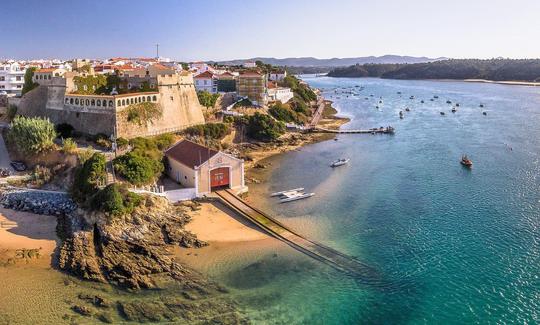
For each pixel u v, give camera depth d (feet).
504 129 526.98
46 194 260.62
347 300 174.50
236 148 426.92
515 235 222.89
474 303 170.30
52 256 205.05
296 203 276.21
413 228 235.61
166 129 375.86
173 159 301.43
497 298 172.55
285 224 242.37
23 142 300.81
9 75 491.31
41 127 302.45
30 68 387.75
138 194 241.96
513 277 185.88
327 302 173.37
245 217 248.52
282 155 412.98
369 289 181.57
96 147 316.81
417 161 378.94
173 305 170.30
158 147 334.44
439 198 280.10
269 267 198.18
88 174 253.85
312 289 181.98
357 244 219.00
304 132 519.19
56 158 295.69
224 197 272.51
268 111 545.85
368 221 246.68
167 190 277.64
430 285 182.80
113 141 300.40
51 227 232.73
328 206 270.46
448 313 165.37
